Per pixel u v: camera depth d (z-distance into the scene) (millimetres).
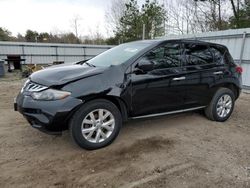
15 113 5293
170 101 4109
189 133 4227
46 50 23609
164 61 4012
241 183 2770
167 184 2705
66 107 3094
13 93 8055
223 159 3314
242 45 8750
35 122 3246
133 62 3682
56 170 2947
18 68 18250
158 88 3889
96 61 4262
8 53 22156
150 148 3572
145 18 29188
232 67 5023
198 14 23703
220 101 4867
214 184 2734
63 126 3232
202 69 4461
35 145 3621
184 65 4254
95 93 3279
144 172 2930
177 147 3641
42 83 3264
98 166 3045
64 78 3270
